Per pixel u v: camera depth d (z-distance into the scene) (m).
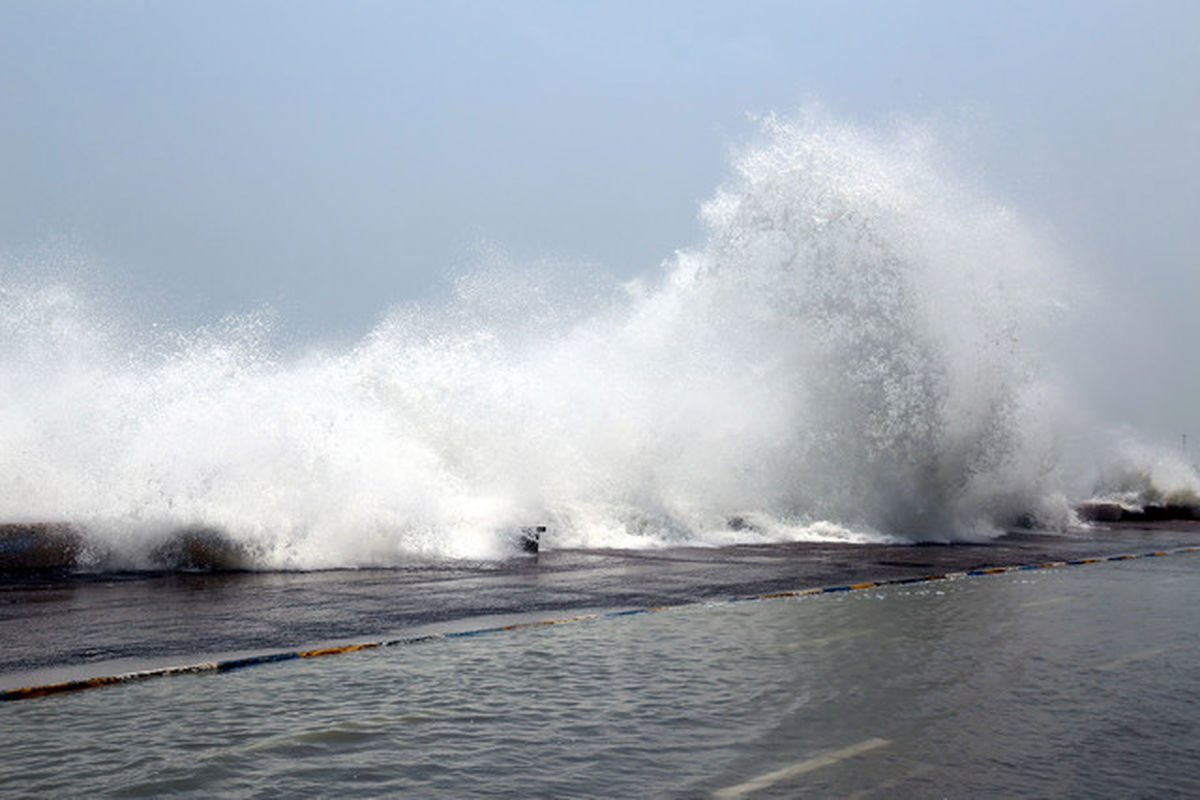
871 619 7.71
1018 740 4.40
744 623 7.41
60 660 5.55
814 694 5.18
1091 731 4.57
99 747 4.06
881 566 11.90
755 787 3.73
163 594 8.08
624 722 4.58
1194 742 4.41
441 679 5.37
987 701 5.09
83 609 7.28
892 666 5.91
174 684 5.16
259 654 5.81
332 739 4.23
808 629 7.17
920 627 7.36
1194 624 7.75
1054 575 11.62
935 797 3.67
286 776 3.76
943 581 10.73
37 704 4.73
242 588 8.55
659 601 8.42
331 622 6.94
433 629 6.77
